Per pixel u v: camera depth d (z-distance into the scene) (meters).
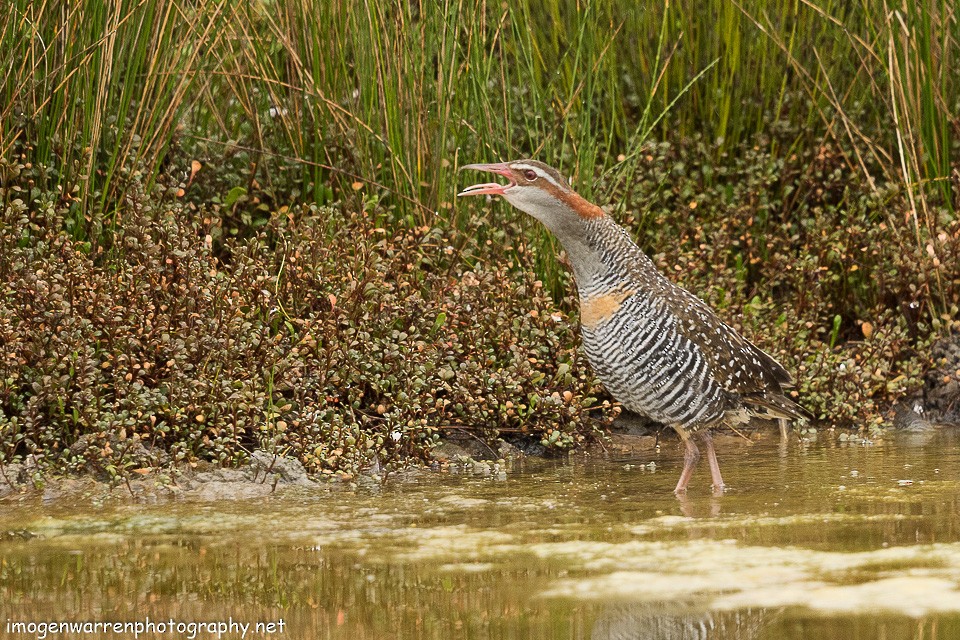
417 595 8.59
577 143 16.34
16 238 13.07
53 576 9.13
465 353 14.03
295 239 14.20
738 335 12.90
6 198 14.05
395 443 13.15
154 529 10.48
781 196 17.44
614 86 16.75
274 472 12.32
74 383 12.36
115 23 13.96
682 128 17.48
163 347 12.67
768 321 15.78
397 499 11.74
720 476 12.40
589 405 14.23
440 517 10.95
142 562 9.48
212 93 16.11
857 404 15.28
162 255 13.54
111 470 11.73
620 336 12.52
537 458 14.11
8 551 9.81
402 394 12.97
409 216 15.12
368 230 14.45
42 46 14.18
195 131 15.84
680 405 12.46
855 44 17.25
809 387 15.29
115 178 14.68
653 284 12.55
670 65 17.55
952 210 17.03
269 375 12.90
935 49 17.12
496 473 13.09
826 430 15.66
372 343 13.26
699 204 17.06
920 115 16.81
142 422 12.23
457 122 15.57
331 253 14.08
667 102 17.61
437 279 14.16
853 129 17.58
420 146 15.45
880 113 17.91
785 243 16.89
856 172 17.08
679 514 11.00
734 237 17.12
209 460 12.58
